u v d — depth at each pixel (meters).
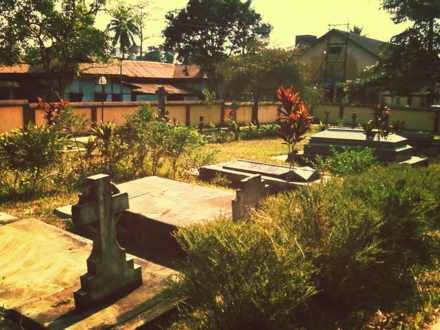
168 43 43.59
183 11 42.59
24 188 7.67
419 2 18.88
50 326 3.10
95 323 3.16
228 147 16.44
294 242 3.34
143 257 5.28
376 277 4.15
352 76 38.62
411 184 5.45
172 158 10.55
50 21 23.27
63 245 4.89
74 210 3.24
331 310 3.70
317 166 10.30
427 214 5.66
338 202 4.35
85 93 32.88
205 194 6.92
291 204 4.41
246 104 28.80
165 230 5.42
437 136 23.17
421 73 19.17
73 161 9.20
